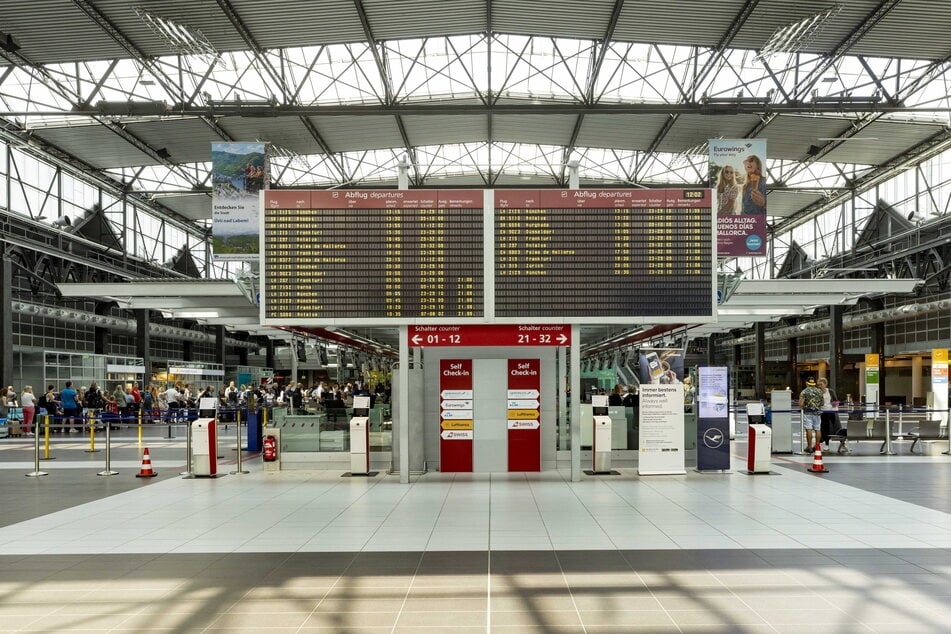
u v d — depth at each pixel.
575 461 10.41
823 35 17.31
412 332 10.41
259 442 15.61
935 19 16.38
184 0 15.74
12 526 7.46
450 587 5.15
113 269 27.78
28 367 23.92
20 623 4.46
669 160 28.70
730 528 7.10
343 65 21.11
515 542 6.54
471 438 11.38
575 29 18.33
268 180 16.81
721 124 23.55
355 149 27.61
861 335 34.62
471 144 29.25
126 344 35.53
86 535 7.00
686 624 4.36
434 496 9.17
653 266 10.13
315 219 10.09
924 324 28.72
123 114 18.77
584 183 33.69
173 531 7.15
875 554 6.02
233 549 6.36
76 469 12.45
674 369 15.61
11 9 15.60
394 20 17.67
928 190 24.84
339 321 10.02
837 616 4.49
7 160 22.47
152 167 28.14
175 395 24.25
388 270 10.05
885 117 21.98
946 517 7.64
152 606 4.79
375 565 5.77
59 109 20.94
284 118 22.98
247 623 4.44
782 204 33.03
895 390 35.94
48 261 24.91
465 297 10.05
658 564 5.73
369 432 11.99
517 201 10.11
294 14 16.84
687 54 19.84
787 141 24.56
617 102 23.02
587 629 4.28
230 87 19.52
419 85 22.17
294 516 7.89
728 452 11.33
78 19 16.20
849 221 30.69
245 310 18.00
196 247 38.12
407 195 10.11
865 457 13.47
